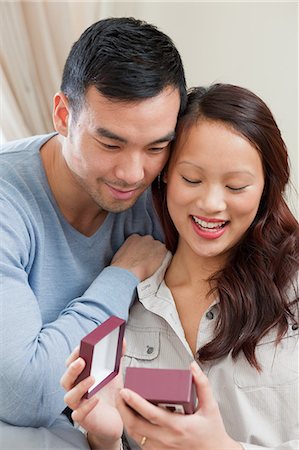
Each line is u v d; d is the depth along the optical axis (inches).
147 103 48.1
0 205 53.4
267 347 53.1
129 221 60.9
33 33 98.7
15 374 48.8
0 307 50.1
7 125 99.0
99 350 43.6
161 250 59.2
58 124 53.9
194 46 106.6
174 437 41.8
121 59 48.1
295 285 55.0
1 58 97.5
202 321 54.6
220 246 52.8
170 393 39.8
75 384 42.8
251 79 104.6
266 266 54.5
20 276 52.2
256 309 53.3
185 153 51.2
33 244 54.9
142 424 42.1
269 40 102.7
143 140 49.1
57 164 55.7
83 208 56.9
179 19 106.3
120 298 54.9
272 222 55.0
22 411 50.3
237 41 104.3
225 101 50.8
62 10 98.7
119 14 106.3
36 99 100.3
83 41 50.6
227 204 51.3
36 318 51.5
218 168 50.3
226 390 53.0
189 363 54.6
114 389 49.8
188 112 51.8
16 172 55.7
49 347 50.2
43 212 55.8
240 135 50.3
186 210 52.2
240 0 103.0
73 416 44.3
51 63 99.5
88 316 53.0
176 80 49.8
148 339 56.0
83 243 57.9
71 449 50.6
